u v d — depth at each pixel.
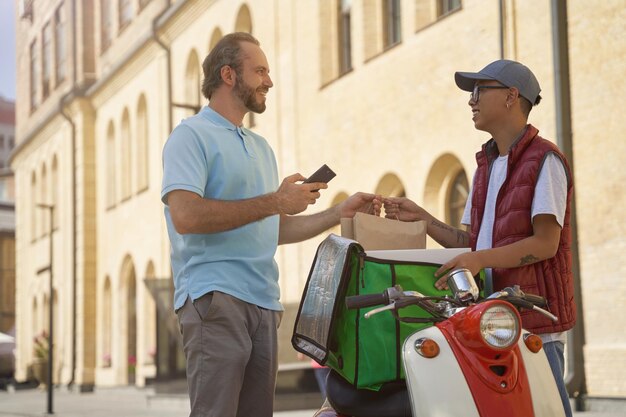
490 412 3.50
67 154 33.50
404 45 16.00
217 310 4.02
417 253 4.03
